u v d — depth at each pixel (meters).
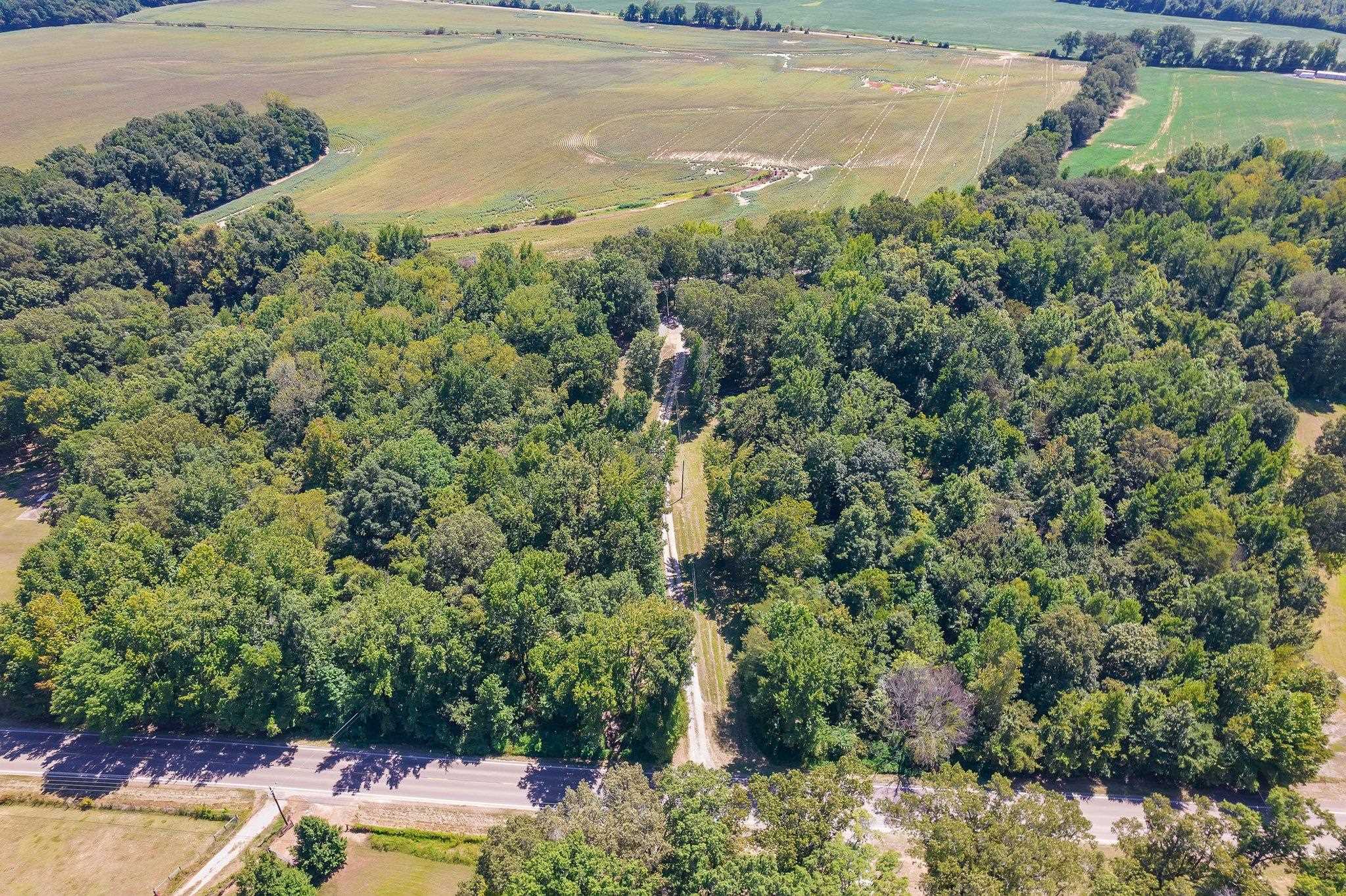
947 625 142.38
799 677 118.62
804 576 148.12
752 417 176.38
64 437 177.25
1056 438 175.38
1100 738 118.75
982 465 170.25
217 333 197.12
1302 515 153.75
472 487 157.62
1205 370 189.50
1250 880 90.38
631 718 130.25
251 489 156.75
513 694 130.62
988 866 89.56
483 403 176.75
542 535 150.12
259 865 102.06
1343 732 129.88
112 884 107.81
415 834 114.19
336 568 144.88
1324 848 99.94
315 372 180.00
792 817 96.38
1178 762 116.88
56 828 114.81
